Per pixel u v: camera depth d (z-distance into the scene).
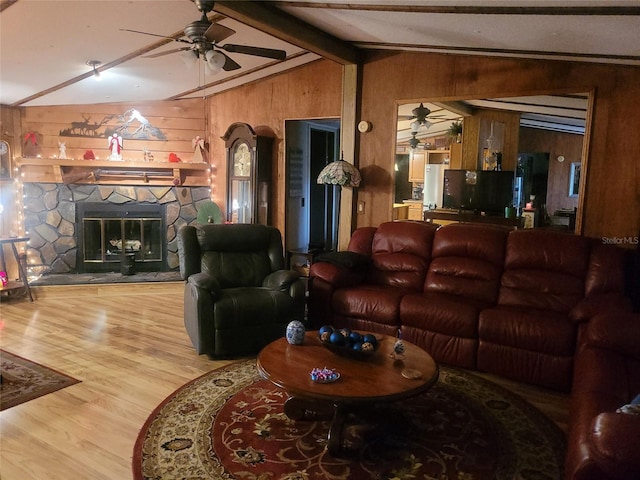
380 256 4.45
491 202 5.00
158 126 6.46
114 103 6.28
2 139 5.86
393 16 3.50
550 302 3.57
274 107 5.82
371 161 5.10
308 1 3.46
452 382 3.29
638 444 1.34
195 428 2.61
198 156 6.54
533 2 2.72
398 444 2.50
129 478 2.18
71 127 6.21
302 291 3.95
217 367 3.47
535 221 5.41
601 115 3.86
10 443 2.45
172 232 6.53
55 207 6.16
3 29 3.49
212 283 3.59
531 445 2.51
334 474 2.23
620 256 3.48
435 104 4.92
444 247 4.15
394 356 2.65
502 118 5.06
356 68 4.98
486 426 2.70
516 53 3.98
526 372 3.25
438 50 4.41
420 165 5.62
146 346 3.88
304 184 6.44
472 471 2.27
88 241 6.34
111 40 3.91
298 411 2.68
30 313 4.80
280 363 2.56
